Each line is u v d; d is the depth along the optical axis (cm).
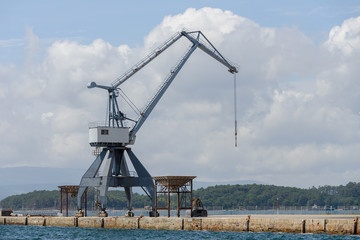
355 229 10900
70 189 18550
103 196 15588
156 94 16800
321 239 10625
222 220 12925
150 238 12169
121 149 16062
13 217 17825
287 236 11325
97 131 15575
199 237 11944
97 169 16025
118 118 16150
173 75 17075
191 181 15800
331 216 15550
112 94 16188
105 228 14925
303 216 15762
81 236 13100
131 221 14588
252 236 11656
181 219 13638
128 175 16100
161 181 15625
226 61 18338
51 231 14588
